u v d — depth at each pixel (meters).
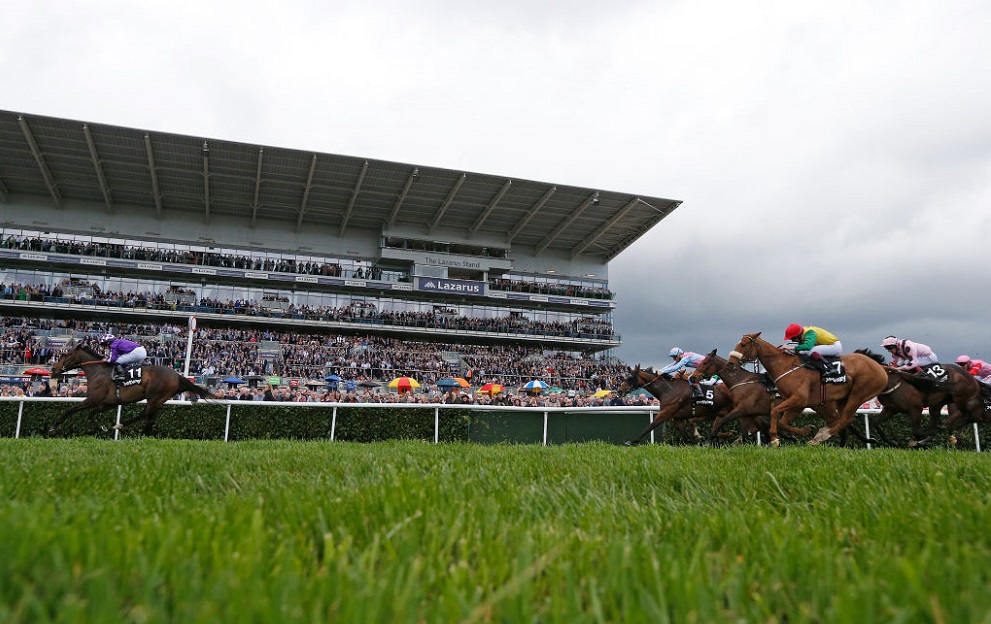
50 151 32.09
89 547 1.36
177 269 36.62
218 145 32.06
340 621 1.00
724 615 1.14
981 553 1.49
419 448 6.11
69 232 36.69
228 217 39.53
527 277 45.12
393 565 1.37
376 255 41.91
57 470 3.29
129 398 10.20
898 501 2.32
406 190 36.38
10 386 25.06
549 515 2.21
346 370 33.84
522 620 1.06
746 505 2.50
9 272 34.78
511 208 40.03
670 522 2.05
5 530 1.39
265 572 1.31
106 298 34.78
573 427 12.66
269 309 37.50
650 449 6.27
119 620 0.98
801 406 8.42
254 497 2.34
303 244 40.59
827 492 2.68
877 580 1.28
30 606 1.03
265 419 11.81
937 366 9.56
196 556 1.31
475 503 2.29
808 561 1.45
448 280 41.28
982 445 10.98
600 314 46.22
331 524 1.92
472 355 39.16
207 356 32.75
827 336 8.54
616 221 41.44
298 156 33.34
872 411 11.12
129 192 36.28
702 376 10.13
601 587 1.26
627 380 11.46
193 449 5.56
